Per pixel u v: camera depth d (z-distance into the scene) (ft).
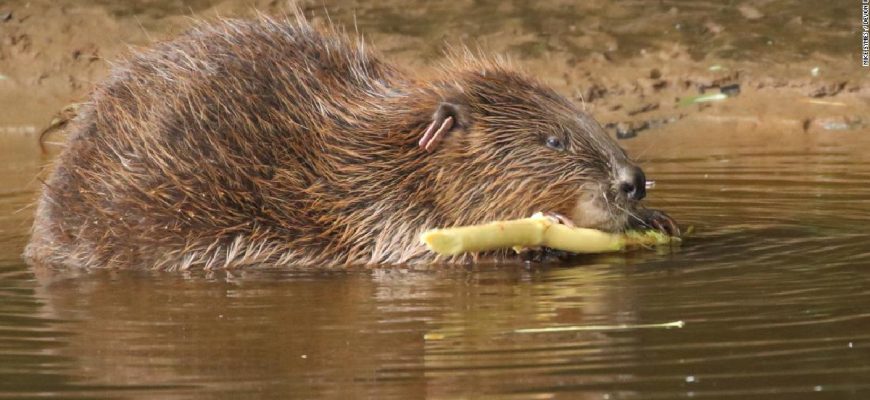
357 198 47.91
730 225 52.08
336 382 33.47
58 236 48.21
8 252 50.75
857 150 67.41
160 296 43.01
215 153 47.26
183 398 32.63
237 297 42.70
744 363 34.17
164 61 49.01
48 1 86.74
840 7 85.66
